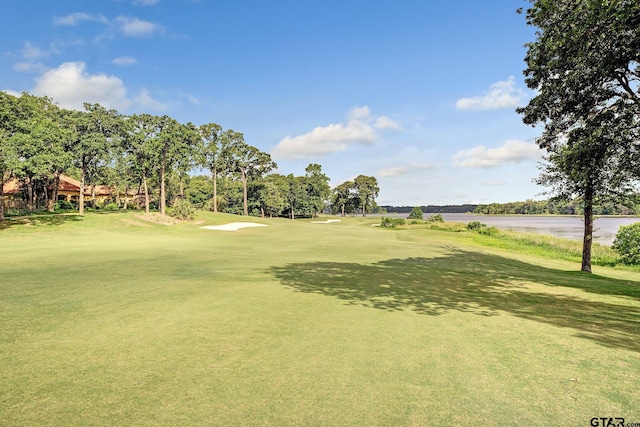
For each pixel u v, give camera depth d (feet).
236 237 96.22
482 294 30.50
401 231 138.31
